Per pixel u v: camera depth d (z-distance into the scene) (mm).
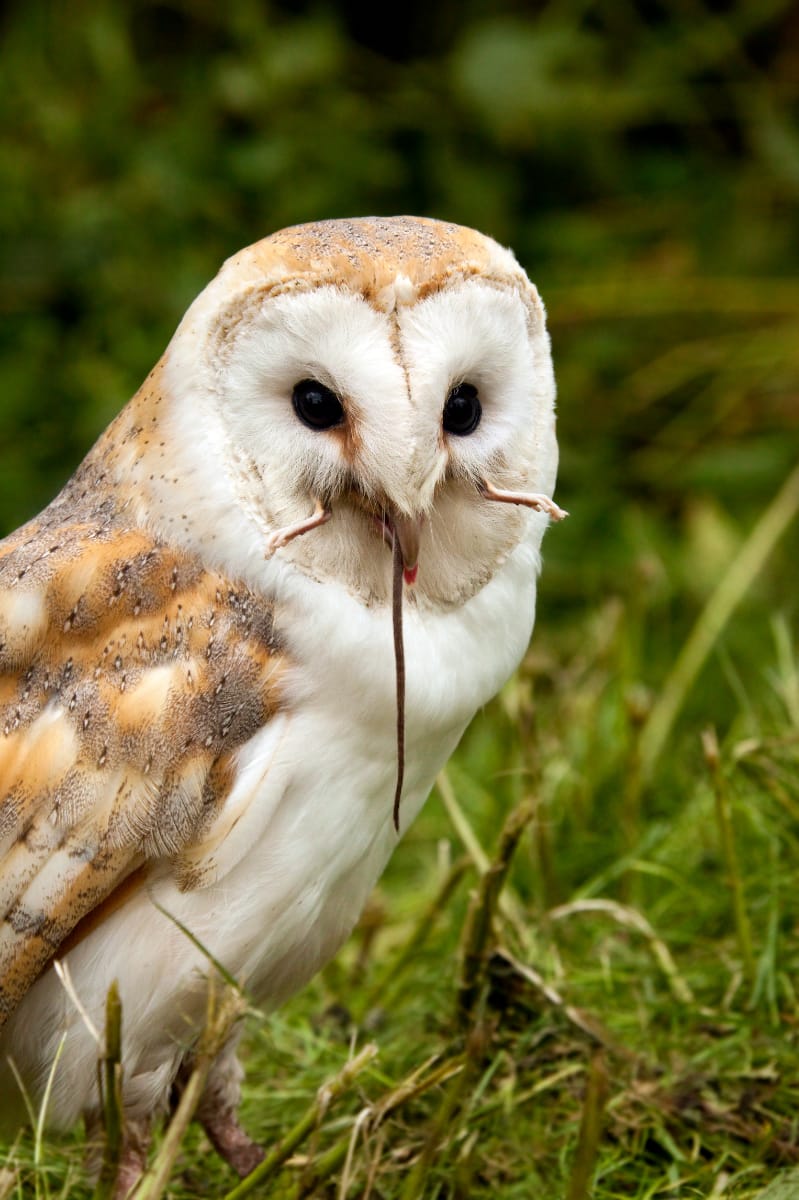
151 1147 6555
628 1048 6887
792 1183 5785
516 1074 6648
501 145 12594
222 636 5465
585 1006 7227
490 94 12297
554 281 12383
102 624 5535
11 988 5477
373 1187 6117
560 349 12320
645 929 7301
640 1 13352
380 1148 5945
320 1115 5324
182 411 5543
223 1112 6266
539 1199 6105
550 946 7355
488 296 5363
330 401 5355
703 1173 6188
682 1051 6855
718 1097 6574
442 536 5582
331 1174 6000
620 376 12297
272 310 5293
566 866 8281
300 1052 7277
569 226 12562
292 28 12547
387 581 5527
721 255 12695
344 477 5367
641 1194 6133
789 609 10477
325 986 7758
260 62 12188
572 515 11422
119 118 12133
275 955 5793
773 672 8938
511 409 5609
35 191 11906
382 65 12656
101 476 5867
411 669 5543
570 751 8914
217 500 5473
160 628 5500
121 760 5414
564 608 11070
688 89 12867
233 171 11938
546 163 12820
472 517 5613
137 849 5426
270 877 5516
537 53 12398
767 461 11617
